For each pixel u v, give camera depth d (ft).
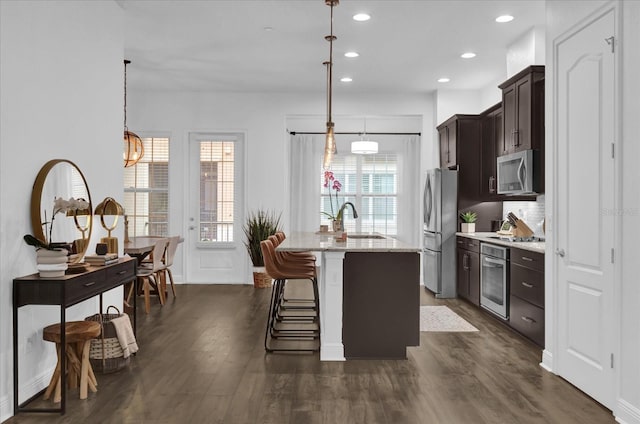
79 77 12.92
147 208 27.22
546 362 13.25
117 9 15.12
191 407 10.55
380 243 15.33
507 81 18.03
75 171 12.44
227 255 27.40
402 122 31.17
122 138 15.49
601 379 10.74
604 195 10.68
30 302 10.18
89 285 11.24
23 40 10.61
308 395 11.27
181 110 26.94
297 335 16.35
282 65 21.70
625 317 9.87
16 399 10.14
